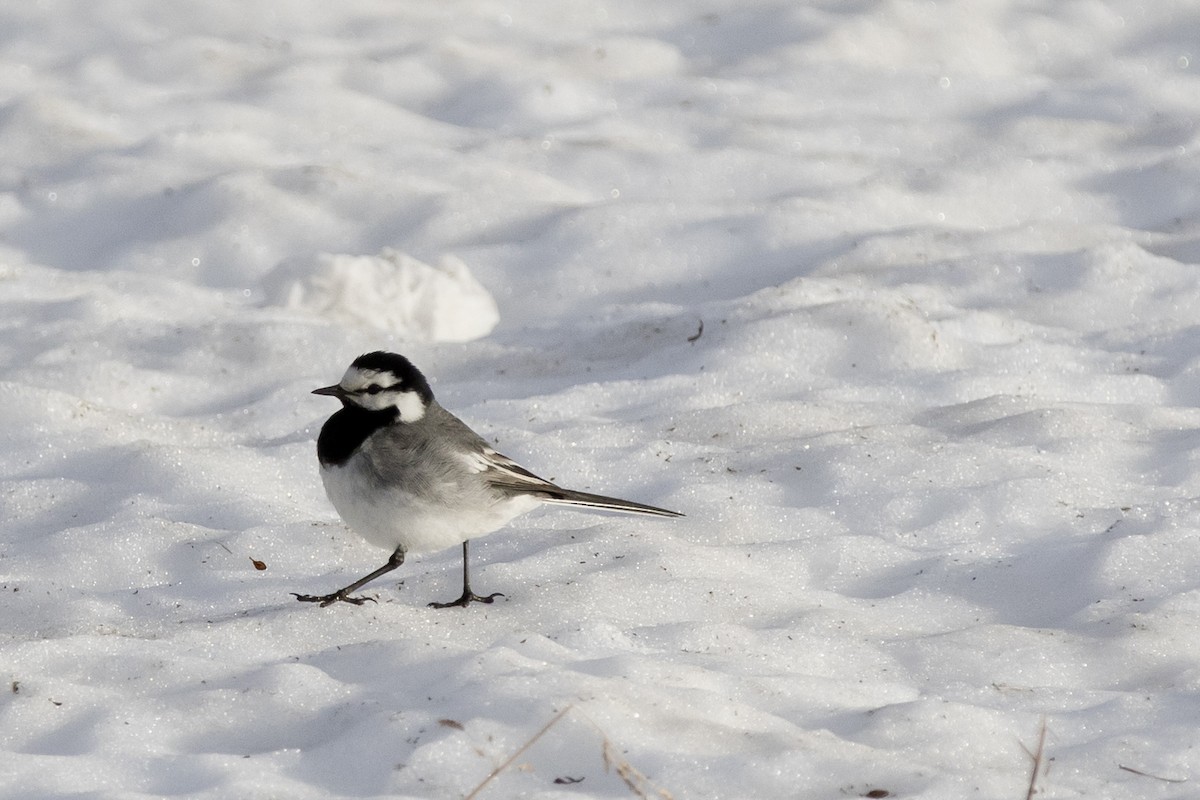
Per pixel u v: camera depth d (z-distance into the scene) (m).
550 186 19.14
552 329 15.26
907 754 6.85
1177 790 6.47
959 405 12.43
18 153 19.53
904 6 24.06
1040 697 7.61
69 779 6.43
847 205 18.06
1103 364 13.67
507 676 7.09
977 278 15.85
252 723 7.11
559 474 11.36
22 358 14.36
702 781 6.34
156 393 13.77
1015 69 23.17
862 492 10.81
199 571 9.84
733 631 8.42
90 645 8.00
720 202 18.16
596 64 23.11
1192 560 9.34
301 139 20.38
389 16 25.05
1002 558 9.66
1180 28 23.88
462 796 6.20
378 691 7.34
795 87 22.12
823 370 13.63
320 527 10.45
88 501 11.10
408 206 18.05
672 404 12.92
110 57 22.62
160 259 17.31
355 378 8.88
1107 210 18.42
